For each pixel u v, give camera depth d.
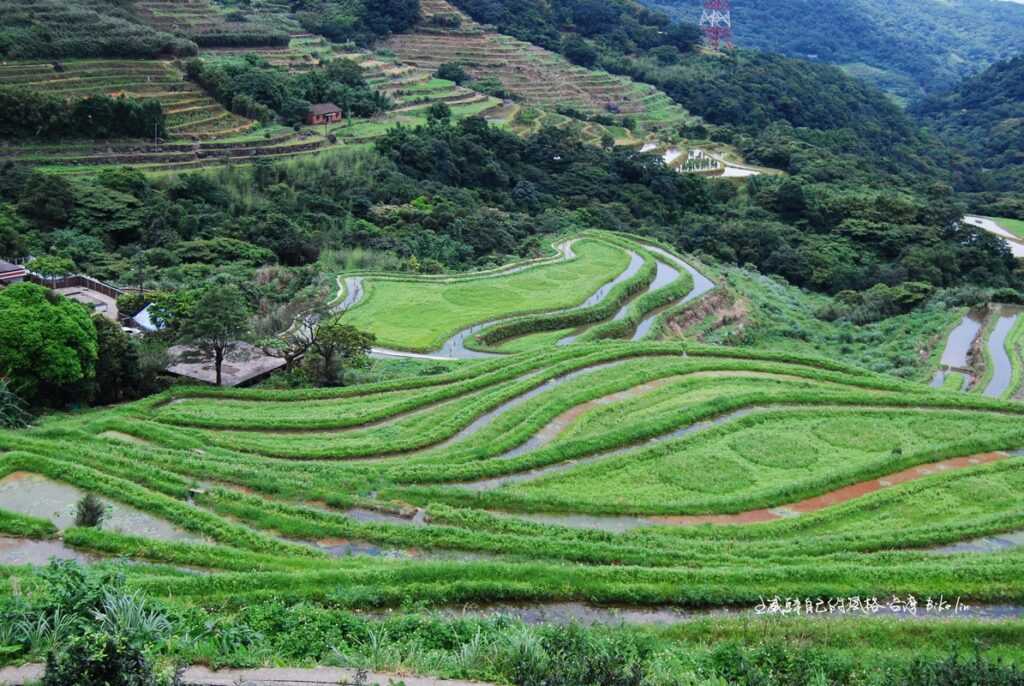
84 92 119.94
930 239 124.00
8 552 31.11
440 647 24.02
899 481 44.75
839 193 148.12
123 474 39.00
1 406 46.75
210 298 60.56
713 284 99.81
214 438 47.59
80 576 23.03
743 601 29.95
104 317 58.38
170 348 62.47
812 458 47.06
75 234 91.88
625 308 89.31
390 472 42.03
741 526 38.22
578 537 35.62
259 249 95.44
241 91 133.50
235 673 20.59
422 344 74.00
